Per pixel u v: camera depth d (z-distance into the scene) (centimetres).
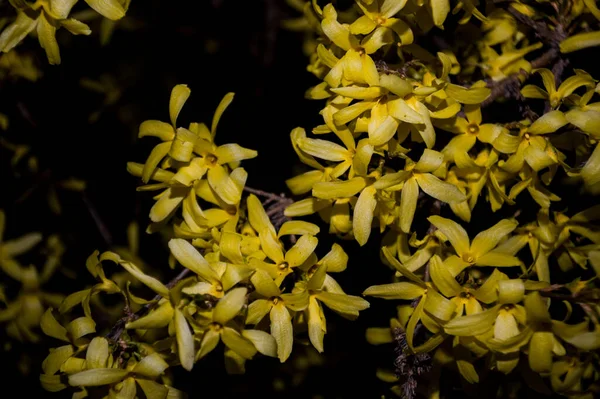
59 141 80
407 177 57
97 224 79
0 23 63
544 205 58
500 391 62
